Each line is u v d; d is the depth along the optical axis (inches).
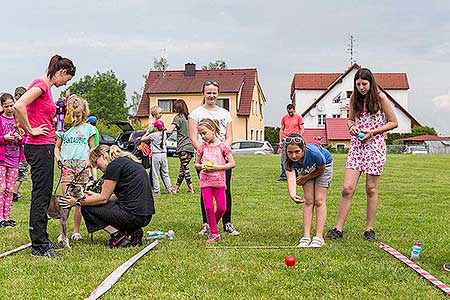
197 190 478.3
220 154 261.4
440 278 190.2
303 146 235.9
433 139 2106.3
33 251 224.5
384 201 400.8
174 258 217.6
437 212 345.7
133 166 243.0
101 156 249.9
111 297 168.2
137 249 235.6
